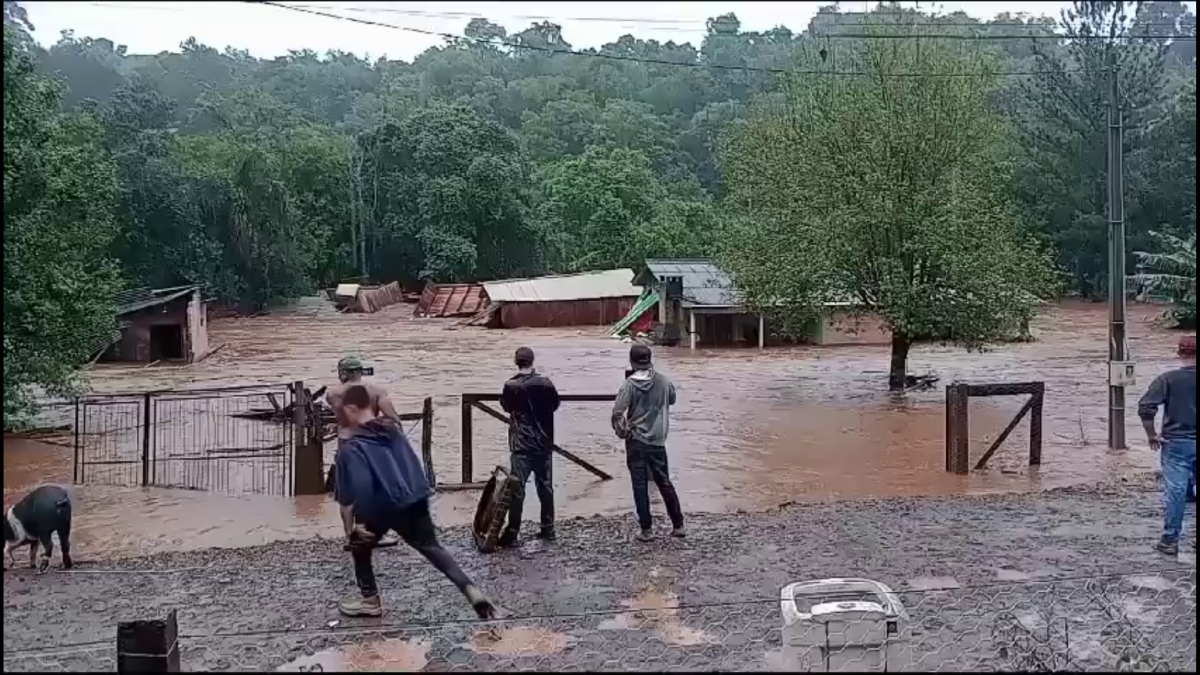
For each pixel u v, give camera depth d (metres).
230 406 21.66
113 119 55.72
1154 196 55.25
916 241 22.22
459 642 6.68
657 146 99.94
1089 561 8.53
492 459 15.39
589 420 19.36
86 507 12.25
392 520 6.91
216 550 9.51
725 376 27.48
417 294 68.81
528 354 9.38
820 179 23.53
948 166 23.19
